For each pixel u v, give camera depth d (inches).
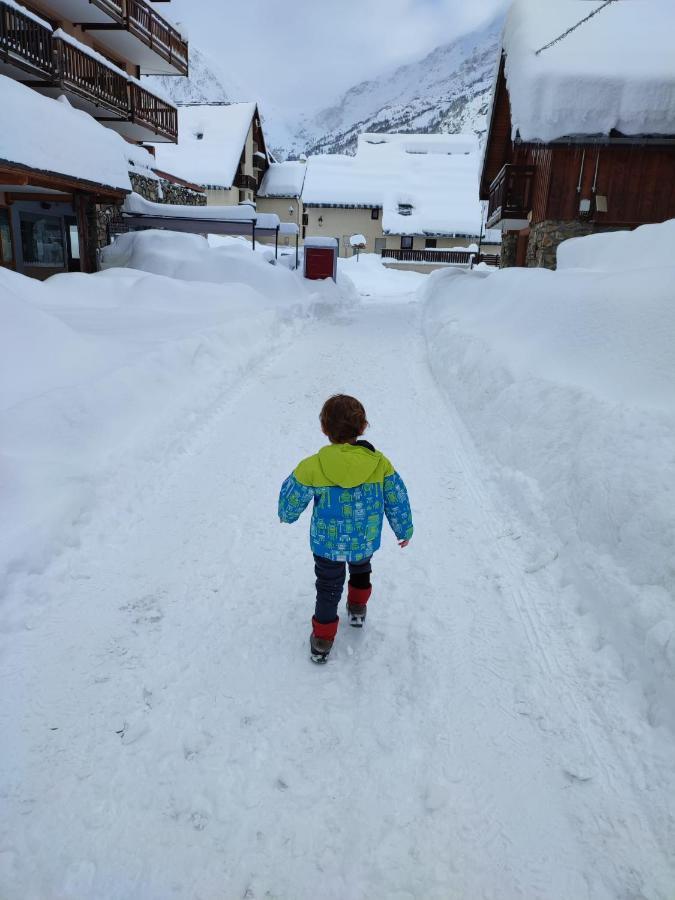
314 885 72.9
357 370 331.6
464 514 167.8
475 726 96.0
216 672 108.7
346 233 1967.3
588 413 164.6
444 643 116.0
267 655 113.4
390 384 303.7
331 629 109.0
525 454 178.9
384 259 1779.0
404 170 2078.0
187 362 276.7
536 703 100.2
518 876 73.2
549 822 79.8
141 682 105.7
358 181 2014.0
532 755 90.3
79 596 130.1
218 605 128.6
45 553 138.6
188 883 73.0
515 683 105.0
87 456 180.1
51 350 222.4
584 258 311.3
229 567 142.9
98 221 626.8
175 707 100.1
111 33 761.0
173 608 127.2
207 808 82.4
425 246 1888.5
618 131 502.6
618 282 218.4
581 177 549.3
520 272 349.4
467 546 151.1
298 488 104.7
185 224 650.2
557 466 159.8
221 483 187.5
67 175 459.5
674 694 91.0
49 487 157.5
